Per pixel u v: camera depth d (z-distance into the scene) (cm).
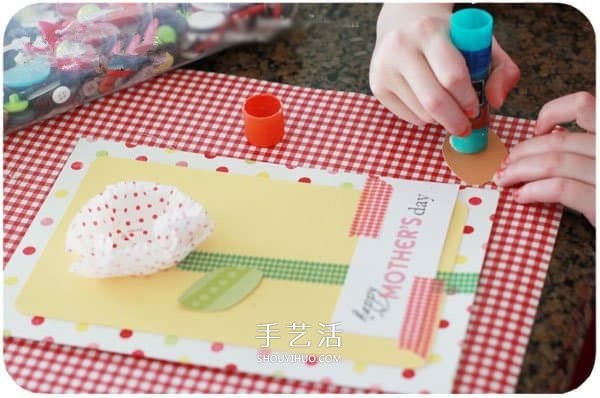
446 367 127
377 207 147
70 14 169
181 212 141
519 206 147
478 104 147
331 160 156
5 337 134
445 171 153
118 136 162
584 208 142
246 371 128
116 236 142
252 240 144
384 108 164
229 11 170
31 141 161
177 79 171
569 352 129
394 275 138
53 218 149
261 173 154
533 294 135
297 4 176
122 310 136
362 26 177
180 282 139
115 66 166
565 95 163
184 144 160
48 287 139
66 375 130
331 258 141
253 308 135
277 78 170
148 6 170
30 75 161
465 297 135
